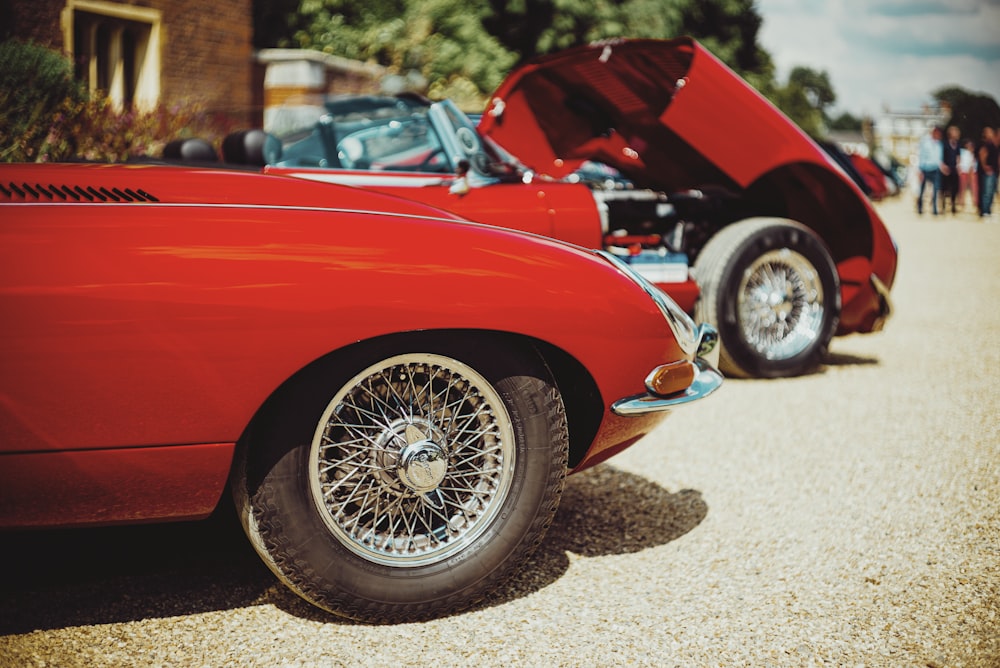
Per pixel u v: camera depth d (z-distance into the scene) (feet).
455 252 7.39
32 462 6.43
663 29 56.34
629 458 12.85
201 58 38.93
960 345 21.52
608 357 7.88
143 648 7.18
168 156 16.72
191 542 9.30
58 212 6.77
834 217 18.80
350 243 7.13
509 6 53.36
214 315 6.63
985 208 62.49
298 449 7.02
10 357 6.28
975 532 10.12
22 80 21.38
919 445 13.48
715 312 17.39
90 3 33.06
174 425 6.65
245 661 7.03
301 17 56.08
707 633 7.71
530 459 7.67
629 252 16.85
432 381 7.55
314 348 6.85
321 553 7.18
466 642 7.42
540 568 9.00
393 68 52.19
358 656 7.15
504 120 19.25
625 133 18.84
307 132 16.56
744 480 11.90
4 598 7.95
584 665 7.14
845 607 8.24
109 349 6.44
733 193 19.07
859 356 20.33
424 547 7.58
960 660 7.30
